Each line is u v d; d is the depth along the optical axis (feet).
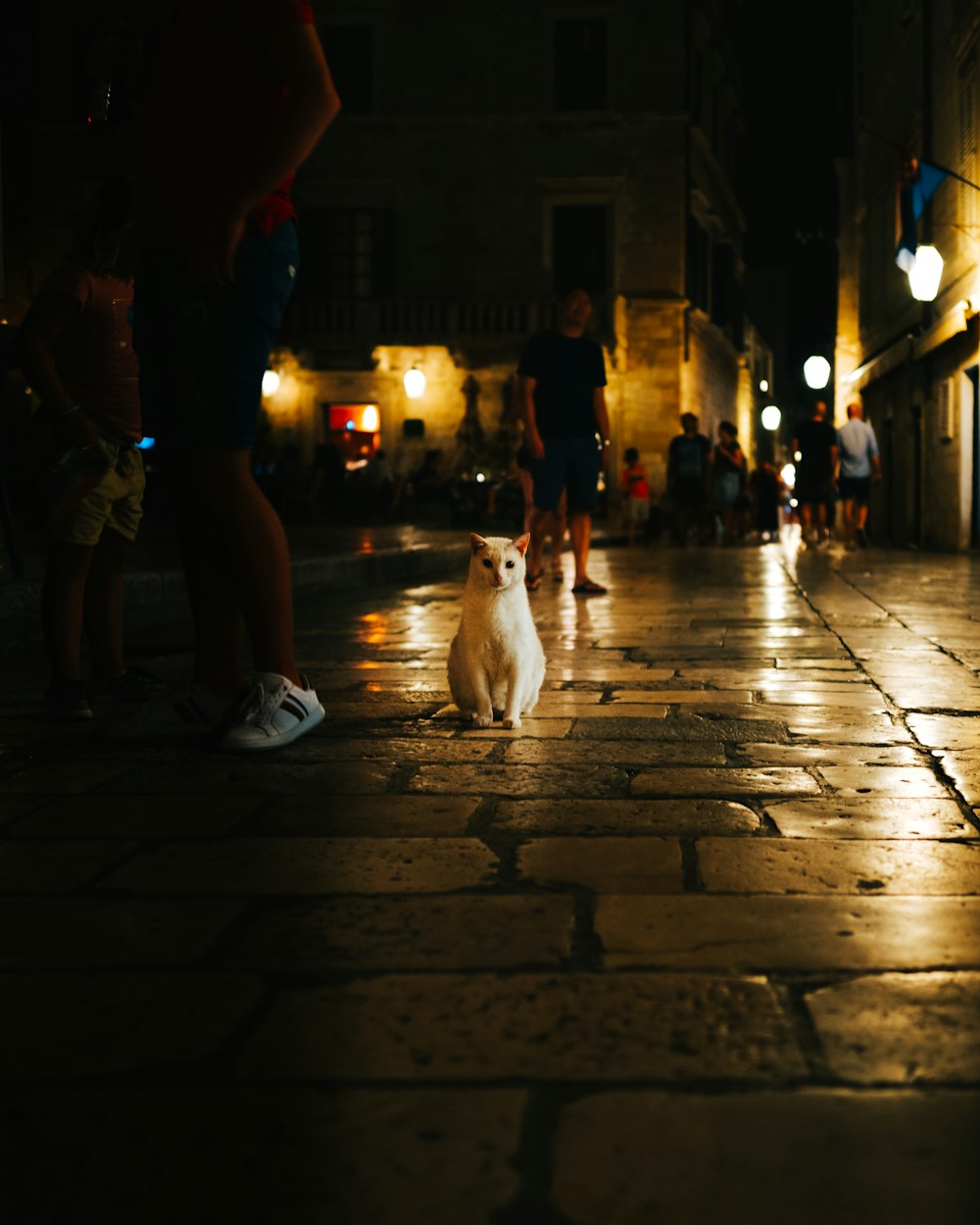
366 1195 4.56
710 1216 4.42
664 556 55.93
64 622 14.38
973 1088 5.33
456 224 101.09
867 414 84.64
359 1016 6.13
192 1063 5.62
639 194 100.12
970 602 29.19
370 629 24.54
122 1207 4.50
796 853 8.95
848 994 6.37
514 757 12.28
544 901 7.90
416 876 8.43
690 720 14.25
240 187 12.19
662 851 9.00
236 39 12.44
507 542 13.84
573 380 32.68
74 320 14.69
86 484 14.19
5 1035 5.94
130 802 10.48
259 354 12.73
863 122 84.33
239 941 7.20
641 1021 6.04
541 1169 4.72
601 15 99.60
